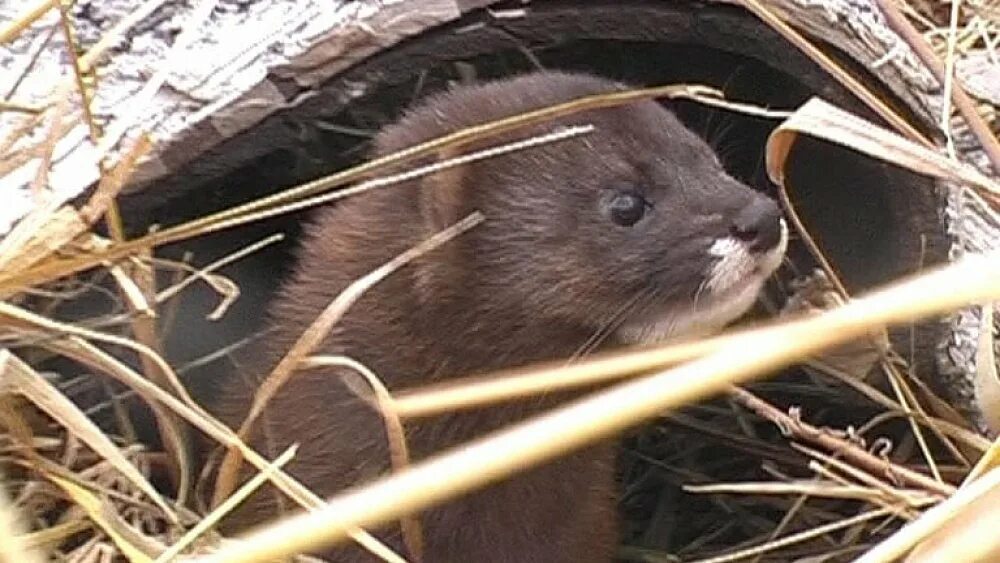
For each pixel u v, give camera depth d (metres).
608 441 0.58
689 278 0.56
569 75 0.58
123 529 0.51
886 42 0.57
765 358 0.42
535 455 0.41
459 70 0.61
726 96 0.61
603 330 0.57
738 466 0.63
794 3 0.56
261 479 0.50
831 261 0.60
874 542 0.59
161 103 0.55
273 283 0.62
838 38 0.56
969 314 0.57
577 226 0.56
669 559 0.61
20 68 0.55
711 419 0.63
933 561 0.44
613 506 0.60
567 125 0.57
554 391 0.56
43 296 0.54
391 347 0.57
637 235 0.56
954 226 0.57
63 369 0.56
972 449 0.57
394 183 0.55
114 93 0.54
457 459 0.41
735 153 0.62
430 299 0.56
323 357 0.53
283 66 0.55
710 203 0.56
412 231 0.57
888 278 0.58
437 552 0.57
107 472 0.53
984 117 0.61
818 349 0.43
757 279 0.56
